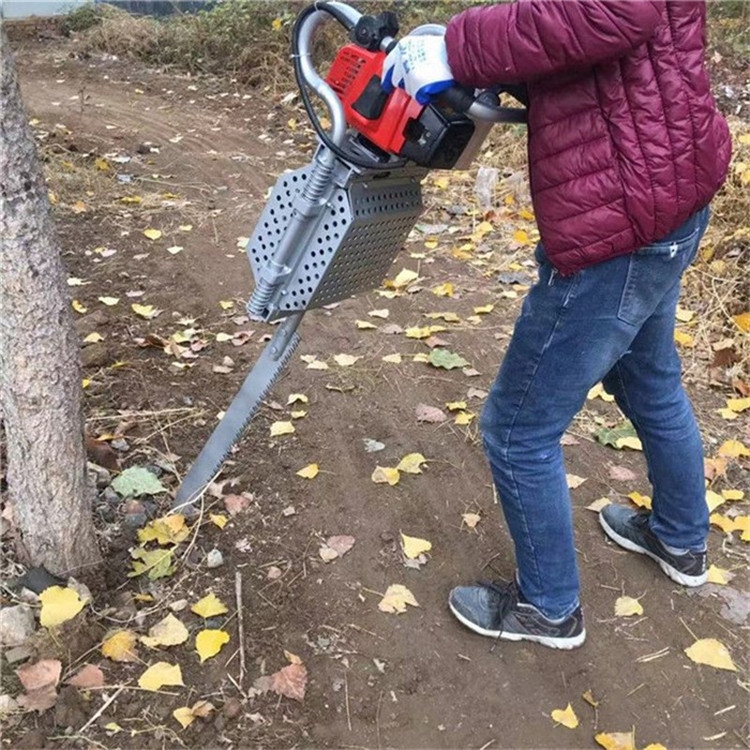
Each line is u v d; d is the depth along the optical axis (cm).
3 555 224
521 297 404
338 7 190
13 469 212
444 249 455
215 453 249
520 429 195
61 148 564
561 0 149
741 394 331
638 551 251
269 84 775
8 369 199
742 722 204
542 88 170
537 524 203
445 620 227
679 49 164
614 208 168
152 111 700
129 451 278
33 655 201
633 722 202
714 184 174
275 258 199
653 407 220
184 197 510
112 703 197
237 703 199
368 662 214
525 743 196
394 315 383
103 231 450
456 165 188
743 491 279
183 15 926
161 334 353
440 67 167
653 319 203
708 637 226
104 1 1005
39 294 195
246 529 252
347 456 287
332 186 191
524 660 217
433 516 263
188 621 221
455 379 335
